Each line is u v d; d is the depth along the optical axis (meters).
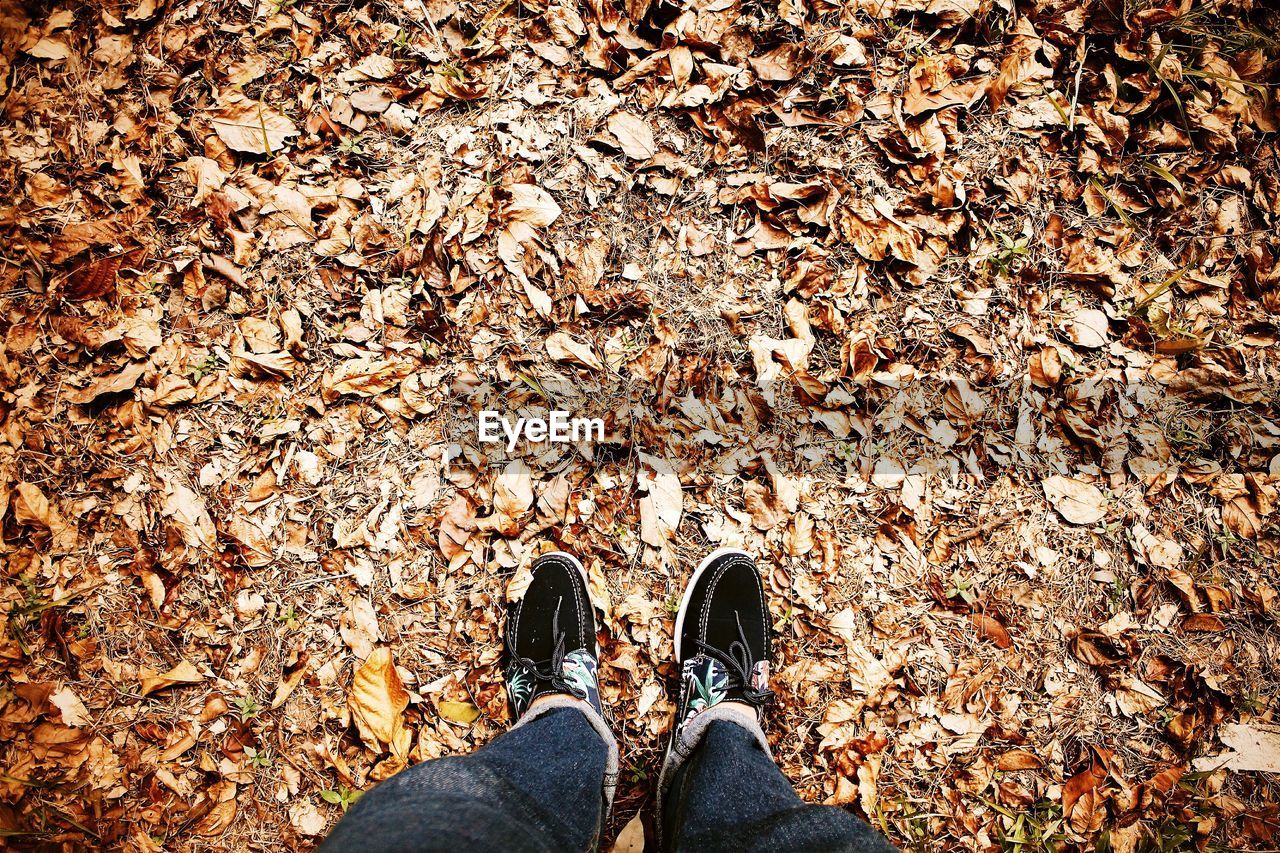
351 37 1.88
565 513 1.83
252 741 1.76
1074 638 1.84
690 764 1.61
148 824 1.73
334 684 1.77
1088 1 1.91
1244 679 1.84
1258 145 1.92
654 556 1.83
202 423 1.82
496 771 1.38
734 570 1.81
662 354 1.87
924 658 1.82
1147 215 1.92
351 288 1.85
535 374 1.86
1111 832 1.77
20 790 1.71
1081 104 1.92
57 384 1.80
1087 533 1.87
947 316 1.89
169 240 1.85
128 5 1.86
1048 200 1.92
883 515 1.85
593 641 1.79
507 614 1.80
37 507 1.78
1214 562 1.86
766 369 1.87
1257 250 1.92
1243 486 1.88
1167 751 1.82
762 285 1.89
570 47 1.90
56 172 1.84
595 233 1.89
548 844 1.25
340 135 1.87
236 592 1.79
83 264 1.83
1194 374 1.89
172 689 1.77
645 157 1.89
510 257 1.86
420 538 1.81
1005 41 1.91
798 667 1.82
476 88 1.88
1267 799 1.80
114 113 1.86
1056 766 1.80
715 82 1.89
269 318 1.84
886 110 1.91
